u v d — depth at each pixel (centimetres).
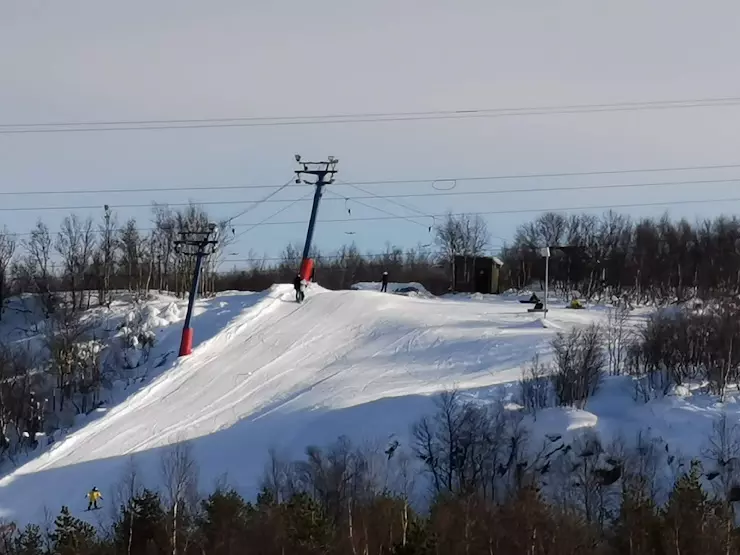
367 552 4150
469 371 7162
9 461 6475
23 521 5384
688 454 5291
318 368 7506
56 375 7719
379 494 4828
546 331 8100
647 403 5991
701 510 4356
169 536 4381
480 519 4344
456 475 5266
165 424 6588
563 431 5441
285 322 8512
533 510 4341
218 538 4406
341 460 5275
